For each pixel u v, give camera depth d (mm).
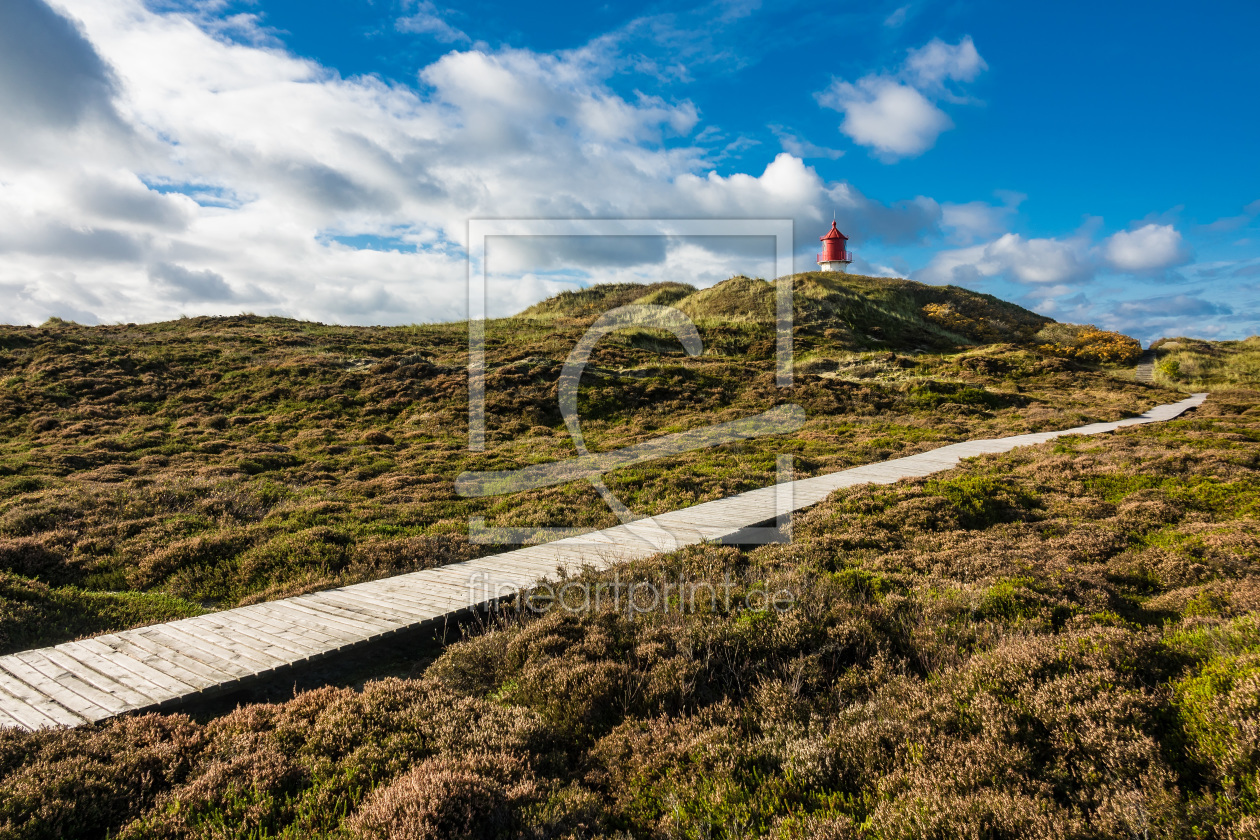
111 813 3949
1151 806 3254
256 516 13398
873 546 10148
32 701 5562
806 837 3502
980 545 9625
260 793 4094
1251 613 5680
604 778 4625
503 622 7727
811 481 15953
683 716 5133
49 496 13656
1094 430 24312
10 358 28953
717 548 9820
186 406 25641
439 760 4371
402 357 33500
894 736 4371
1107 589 7500
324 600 8398
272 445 21203
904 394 33156
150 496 13961
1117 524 10953
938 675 5219
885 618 6586
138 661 6457
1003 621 6316
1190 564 8375
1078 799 3496
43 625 7816
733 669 5840
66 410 23953
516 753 4754
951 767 3854
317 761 4512
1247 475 13883
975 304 70625
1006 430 25328
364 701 5383
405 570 9969
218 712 5859
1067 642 5148
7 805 3727
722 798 3977
